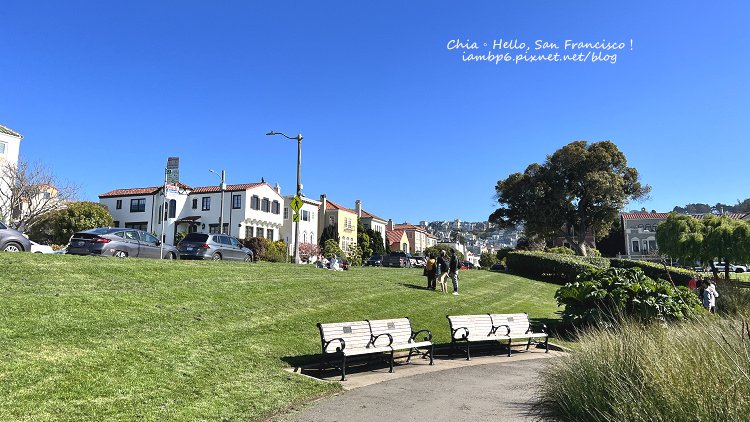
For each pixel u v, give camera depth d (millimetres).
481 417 6395
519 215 59062
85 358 7211
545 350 12016
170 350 8242
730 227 36375
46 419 5340
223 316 10891
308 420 6266
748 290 18047
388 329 9766
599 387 5676
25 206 42219
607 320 11703
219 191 52531
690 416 4375
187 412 6082
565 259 33188
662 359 5344
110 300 10242
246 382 7543
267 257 36250
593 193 53969
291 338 10289
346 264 30141
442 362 10414
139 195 54375
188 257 22344
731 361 4758
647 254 73000
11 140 40219
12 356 6785
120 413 5773
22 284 10328
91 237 18156
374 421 6242
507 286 26109
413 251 98562
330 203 67750
